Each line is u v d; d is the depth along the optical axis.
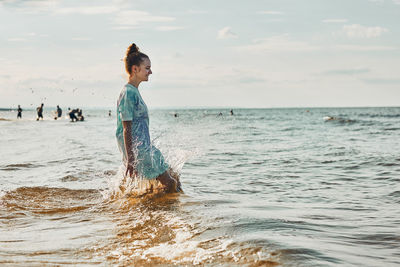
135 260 2.31
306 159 8.75
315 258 2.06
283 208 3.68
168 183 4.55
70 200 4.37
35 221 3.52
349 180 6.02
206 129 23.30
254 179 6.08
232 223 2.86
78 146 12.04
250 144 12.84
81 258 2.41
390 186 5.43
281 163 8.13
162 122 39.31
